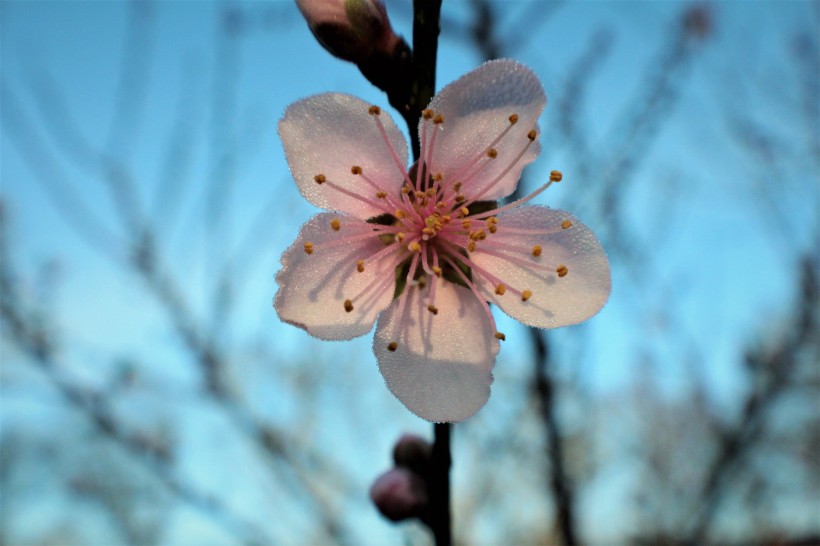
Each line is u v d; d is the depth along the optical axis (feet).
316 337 0.32
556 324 0.32
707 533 0.81
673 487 0.85
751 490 0.91
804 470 1.04
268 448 0.71
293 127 0.32
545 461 0.67
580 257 0.33
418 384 0.32
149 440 0.73
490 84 0.33
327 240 0.33
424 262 0.34
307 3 0.33
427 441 0.40
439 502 0.37
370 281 0.33
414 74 0.34
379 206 0.34
